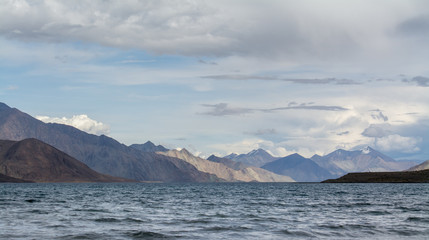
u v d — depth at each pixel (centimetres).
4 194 13400
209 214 6162
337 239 3888
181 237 3978
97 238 3900
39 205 8019
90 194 13875
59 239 3825
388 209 7044
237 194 13950
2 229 4419
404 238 3938
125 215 6009
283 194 13800
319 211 6688
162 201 9550
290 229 4475
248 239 3878
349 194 13300
